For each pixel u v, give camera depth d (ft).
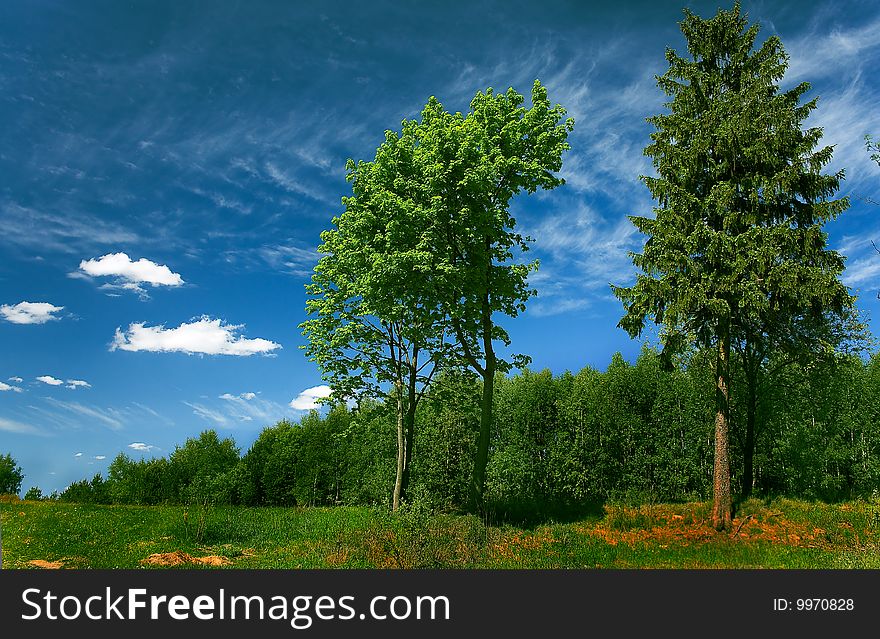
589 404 91.35
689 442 85.51
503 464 91.56
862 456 83.61
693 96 69.15
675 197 67.15
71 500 138.41
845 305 62.23
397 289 61.62
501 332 69.26
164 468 137.08
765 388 82.84
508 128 65.82
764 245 60.80
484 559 43.62
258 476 122.42
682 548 52.65
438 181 61.57
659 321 65.98
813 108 64.49
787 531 57.31
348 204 69.87
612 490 85.30
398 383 76.23
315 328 75.10
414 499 52.19
